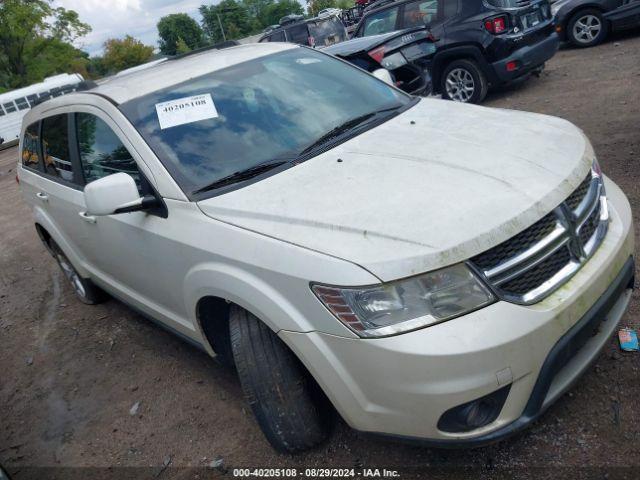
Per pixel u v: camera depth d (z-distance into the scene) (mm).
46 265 6809
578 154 2566
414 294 2035
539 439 2490
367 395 2174
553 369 2125
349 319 2082
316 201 2443
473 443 2117
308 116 3232
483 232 2080
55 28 52625
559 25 10242
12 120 25656
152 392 3627
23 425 3697
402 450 2609
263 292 2330
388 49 6512
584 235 2355
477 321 2023
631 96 6730
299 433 2586
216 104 3213
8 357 4688
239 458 2865
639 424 2434
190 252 2689
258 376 2504
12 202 11188
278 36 15891
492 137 2752
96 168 3535
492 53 7762
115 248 3467
